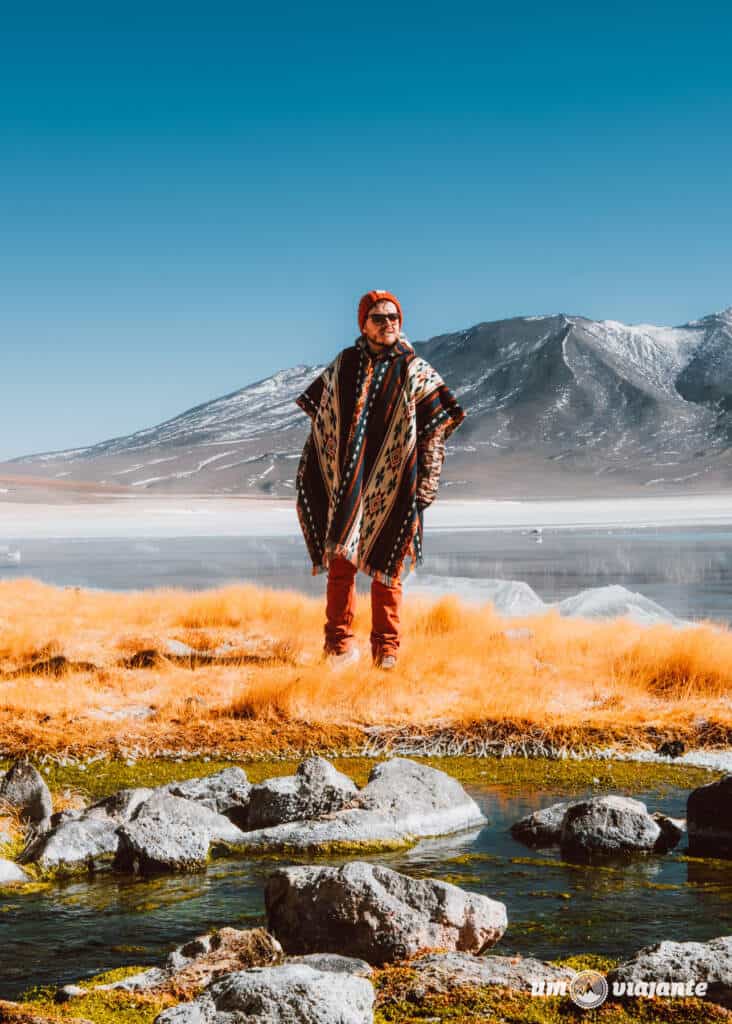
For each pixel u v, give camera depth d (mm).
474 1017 2721
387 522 8594
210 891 4152
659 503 147000
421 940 3248
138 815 4805
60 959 3428
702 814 4738
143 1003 2871
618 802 4801
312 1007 2529
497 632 10844
